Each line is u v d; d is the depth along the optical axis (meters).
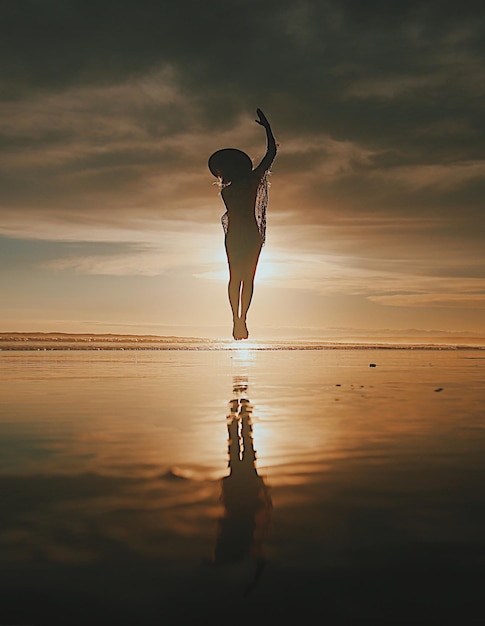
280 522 2.61
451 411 6.01
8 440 4.46
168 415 5.70
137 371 11.45
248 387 8.41
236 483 3.25
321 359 16.92
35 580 2.04
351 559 2.20
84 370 11.62
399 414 5.77
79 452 4.04
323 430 4.91
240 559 2.20
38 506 2.85
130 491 3.10
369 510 2.77
